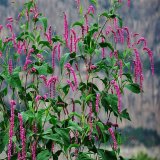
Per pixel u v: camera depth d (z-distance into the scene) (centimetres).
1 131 589
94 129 564
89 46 586
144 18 1611
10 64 562
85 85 595
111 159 579
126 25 1614
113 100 578
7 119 607
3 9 1423
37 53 609
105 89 593
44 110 554
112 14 595
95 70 591
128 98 1583
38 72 575
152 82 1570
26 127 582
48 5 1466
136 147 1457
